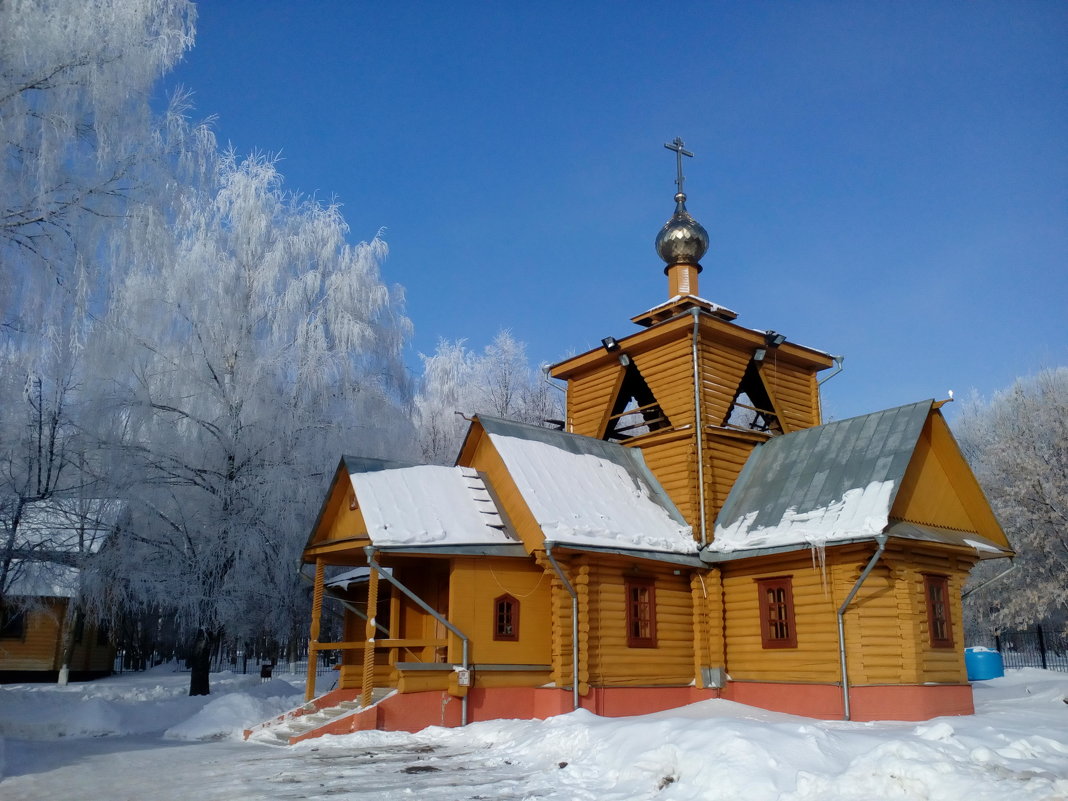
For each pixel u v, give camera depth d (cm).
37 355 1964
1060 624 4206
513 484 1823
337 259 2908
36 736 1955
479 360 4481
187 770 1295
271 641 3341
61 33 1667
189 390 2469
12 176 1658
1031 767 981
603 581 1781
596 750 1238
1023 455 3516
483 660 1686
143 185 1883
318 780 1174
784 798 926
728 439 2078
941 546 1702
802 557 1773
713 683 1852
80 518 2377
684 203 2453
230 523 2361
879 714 1611
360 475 1767
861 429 1912
